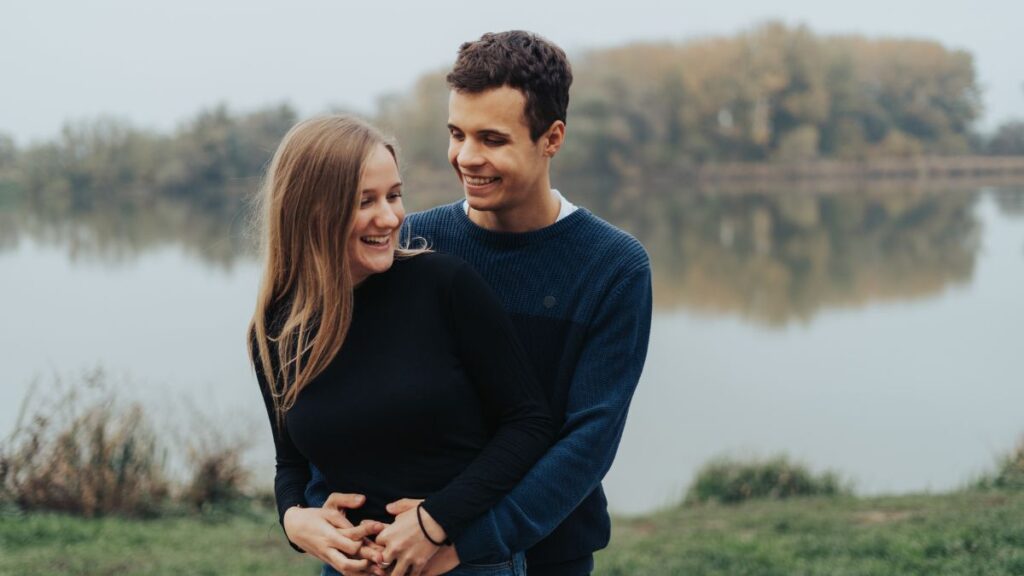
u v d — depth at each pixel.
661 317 21.34
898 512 6.39
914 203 55.31
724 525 6.52
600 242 1.94
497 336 1.79
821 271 30.69
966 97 75.44
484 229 1.98
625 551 5.74
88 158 64.75
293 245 1.78
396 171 1.80
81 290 26.09
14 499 6.67
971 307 21.58
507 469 1.74
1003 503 6.12
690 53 70.44
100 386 7.32
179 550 5.80
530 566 1.96
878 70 74.62
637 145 67.44
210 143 62.62
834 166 73.31
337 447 1.78
